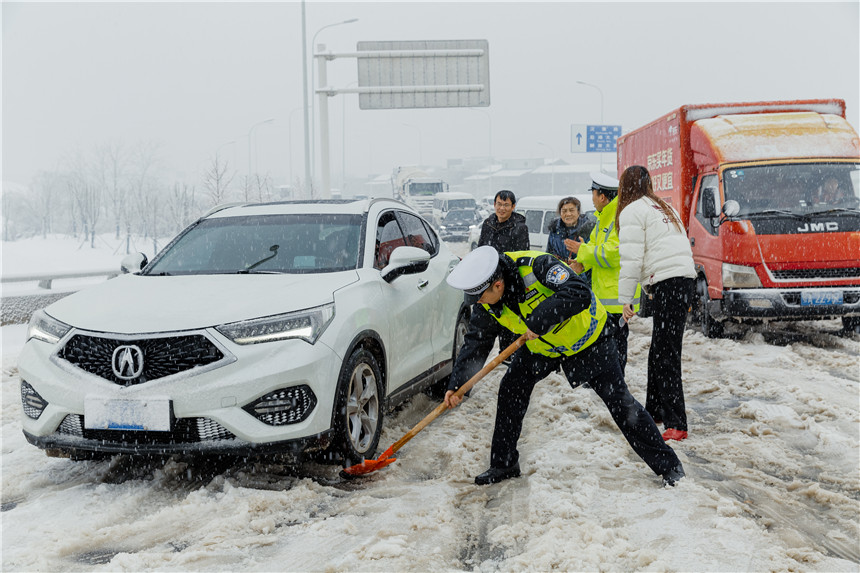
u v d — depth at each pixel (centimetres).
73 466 505
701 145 1045
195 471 489
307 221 593
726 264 945
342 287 500
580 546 366
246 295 477
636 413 453
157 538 393
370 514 420
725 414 625
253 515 419
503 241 739
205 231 604
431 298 630
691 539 375
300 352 445
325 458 484
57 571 359
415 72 2028
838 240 924
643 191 550
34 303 1253
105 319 457
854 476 474
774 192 967
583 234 740
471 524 412
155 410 426
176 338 436
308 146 3022
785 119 1041
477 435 570
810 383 710
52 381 449
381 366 530
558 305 418
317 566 361
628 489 443
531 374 466
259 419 436
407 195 4600
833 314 924
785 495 443
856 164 984
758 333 983
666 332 546
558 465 486
